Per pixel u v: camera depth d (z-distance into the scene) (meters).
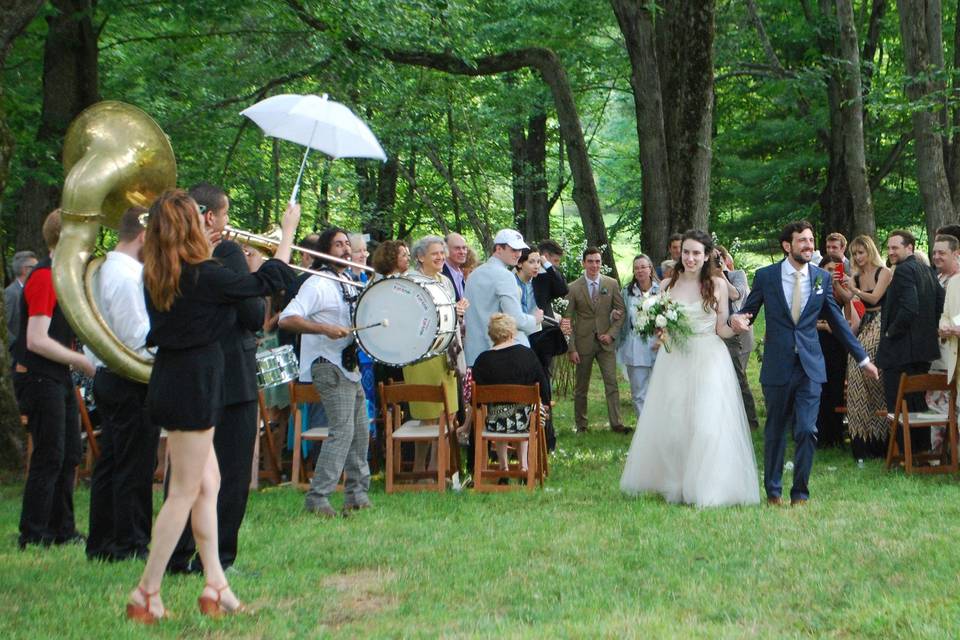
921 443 10.70
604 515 7.86
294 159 23.00
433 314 8.12
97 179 6.57
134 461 6.34
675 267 8.64
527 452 9.34
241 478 6.01
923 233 28.78
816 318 8.32
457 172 25.05
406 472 9.54
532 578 6.04
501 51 21.14
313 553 6.62
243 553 6.62
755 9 22.00
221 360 5.21
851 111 17.55
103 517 6.45
